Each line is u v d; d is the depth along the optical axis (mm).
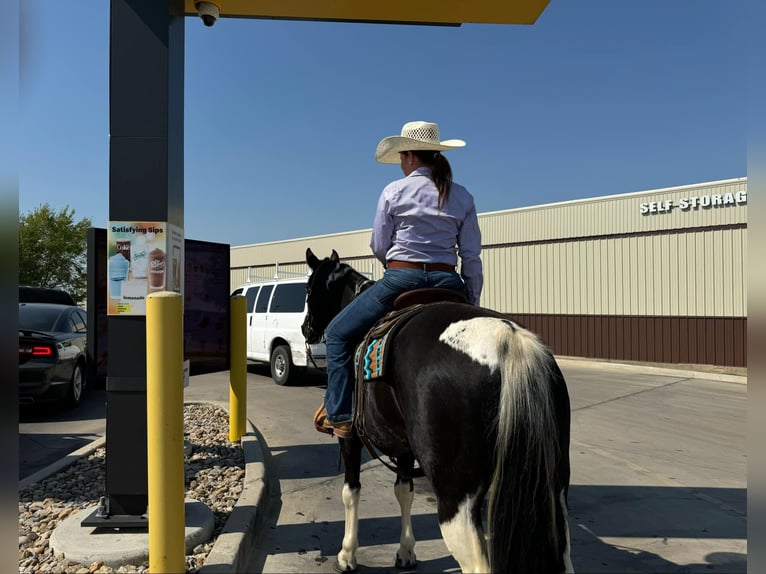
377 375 2557
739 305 14906
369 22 5746
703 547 3891
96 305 4660
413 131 3119
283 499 4789
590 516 4453
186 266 6184
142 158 3736
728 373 13695
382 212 2982
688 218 15859
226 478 4988
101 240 4766
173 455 2943
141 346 3676
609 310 17469
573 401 9867
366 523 4301
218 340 6512
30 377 7863
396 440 2713
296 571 3516
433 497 4910
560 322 18625
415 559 3592
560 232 18688
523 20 5684
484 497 2119
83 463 5590
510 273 20078
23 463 6004
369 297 3023
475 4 5363
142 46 3738
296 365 10969
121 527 3621
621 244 17250
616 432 7414
